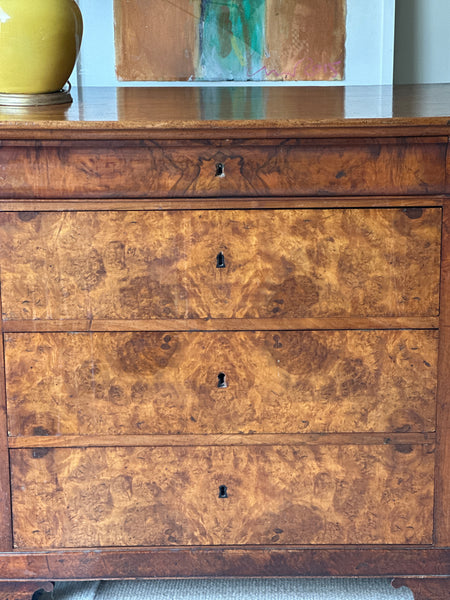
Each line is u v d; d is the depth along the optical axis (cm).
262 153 147
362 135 143
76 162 148
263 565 165
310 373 157
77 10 177
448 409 158
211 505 163
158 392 158
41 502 163
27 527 164
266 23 213
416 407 158
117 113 156
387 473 161
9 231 151
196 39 214
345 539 164
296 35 214
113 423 159
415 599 166
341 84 218
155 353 157
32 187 149
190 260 152
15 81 172
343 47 215
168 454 161
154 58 215
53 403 158
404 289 153
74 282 153
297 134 143
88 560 164
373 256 152
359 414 159
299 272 153
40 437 160
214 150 147
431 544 164
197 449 160
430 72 223
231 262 152
